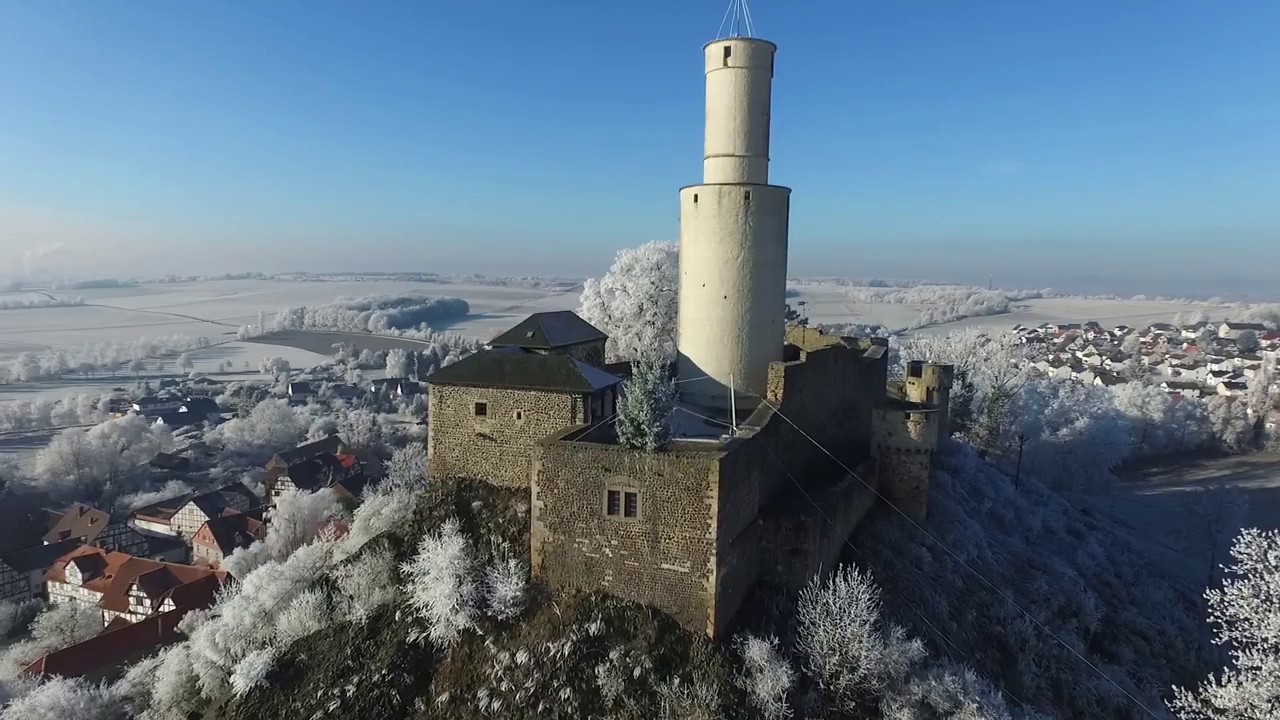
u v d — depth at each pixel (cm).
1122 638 3569
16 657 5462
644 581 2542
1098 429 8081
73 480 9812
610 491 2562
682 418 3203
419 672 2523
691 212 3494
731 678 2364
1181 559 5825
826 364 3628
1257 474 8975
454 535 2912
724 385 3469
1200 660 3634
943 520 3825
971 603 3250
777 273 3484
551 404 3114
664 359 4441
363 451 10725
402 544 3066
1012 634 3167
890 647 2573
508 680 2405
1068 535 4809
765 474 2986
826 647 2483
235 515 7675
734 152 3425
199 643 3167
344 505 6309
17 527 8512
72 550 7319
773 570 2834
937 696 2473
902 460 3719
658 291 5928
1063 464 7669
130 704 3478
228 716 2567
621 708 2300
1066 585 3703
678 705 2275
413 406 14338
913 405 3922
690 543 2472
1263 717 2395
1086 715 2941
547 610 2589
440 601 2625
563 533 2639
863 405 3866
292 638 2847
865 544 3325
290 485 7750
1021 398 7906
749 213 3391
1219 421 10300
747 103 3397
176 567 5984
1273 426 10281
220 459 11356
